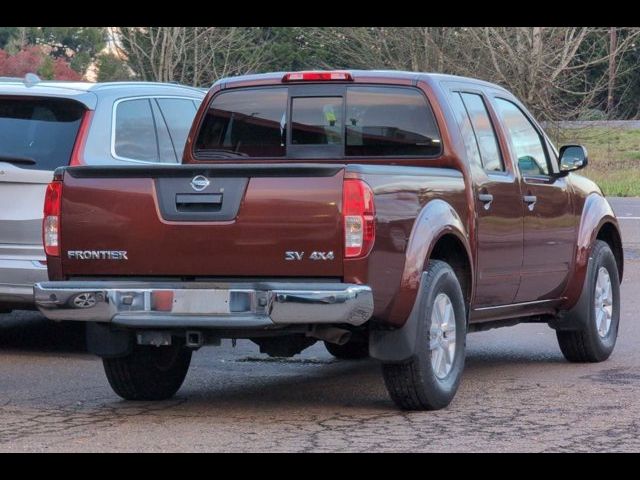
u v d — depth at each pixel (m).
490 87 13.49
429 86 12.34
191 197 10.67
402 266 10.77
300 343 11.47
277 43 54.25
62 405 11.98
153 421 11.12
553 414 11.33
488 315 12.88
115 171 10.91
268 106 12.95
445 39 46.12
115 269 10.92
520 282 13.19
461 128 12.37
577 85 49.38
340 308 10.15
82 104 14.67
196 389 13.06
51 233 11.17
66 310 10.89
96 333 11.55
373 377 13.89
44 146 14.50
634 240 30.53
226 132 13.13
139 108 15.43
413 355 10.98
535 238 13.40
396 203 10.72
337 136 12.65
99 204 10.95
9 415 11.42
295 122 12.84
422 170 11.35
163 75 44.66
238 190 10.54
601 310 14.84
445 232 11.38
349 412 11.51
